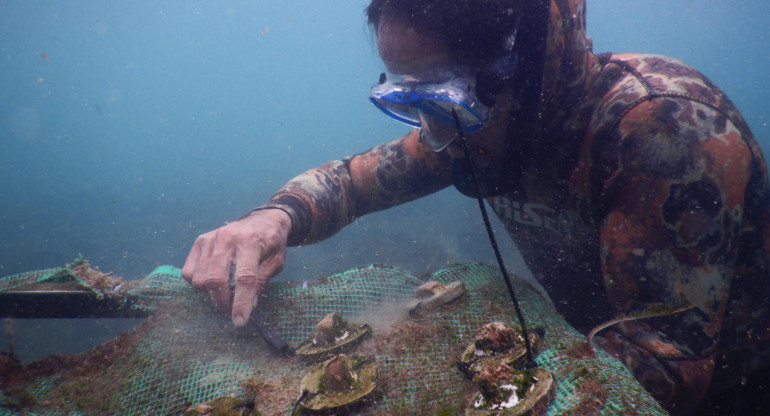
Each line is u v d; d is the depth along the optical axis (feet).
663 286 1.59
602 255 1.74
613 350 1.69
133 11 104.78
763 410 2.06
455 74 1.72
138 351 1.94
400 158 2.60
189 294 2.16
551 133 1.90
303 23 121.49
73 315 2.02
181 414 1.62
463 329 1.83
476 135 1.89
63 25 101.65
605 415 1.30
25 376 1.87
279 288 2.26
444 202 17.60
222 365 1.81
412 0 1.67
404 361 1.70
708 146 1.58
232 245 2.07
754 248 1.88
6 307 1.93
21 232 21.39
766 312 1.94
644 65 1.81
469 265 2.35
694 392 1.58
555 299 2.38
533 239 2.33
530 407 1.35
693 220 1.55
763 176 1.78
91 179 73.56
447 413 1.46
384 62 1.83
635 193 1.64
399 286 2.30
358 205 2.79
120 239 17.69
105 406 1.70
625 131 1.68
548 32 1.68
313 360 1.81
